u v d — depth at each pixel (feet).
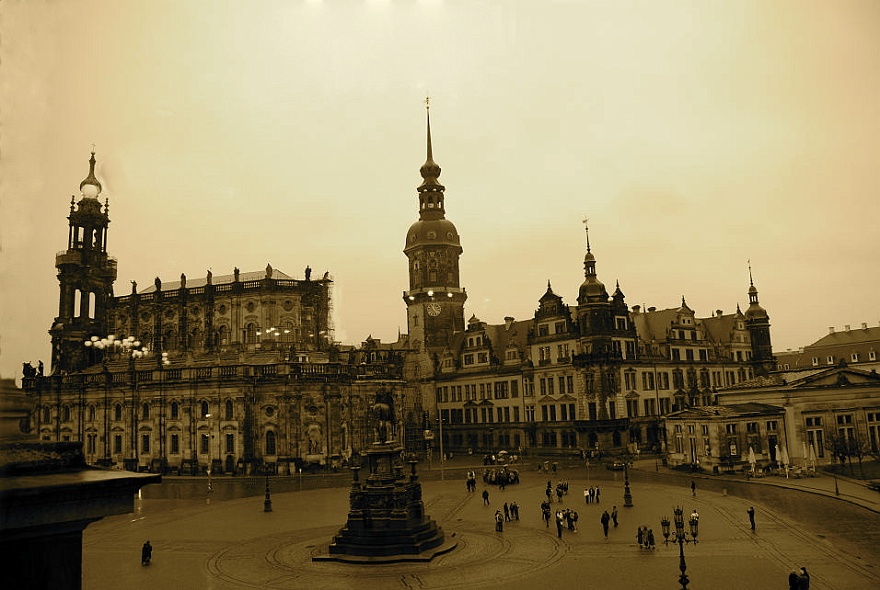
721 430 289.94
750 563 137.49
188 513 225.76
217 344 389.80
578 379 376.89
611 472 304.50
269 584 132.98
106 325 347.77
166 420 351.05
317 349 392.27
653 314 432.66
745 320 442.09
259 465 334.85
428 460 380.58
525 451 398.83
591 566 139.33
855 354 368.48
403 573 138.72
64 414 367.04
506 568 140.05
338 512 219.20
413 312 477.36
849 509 195.52
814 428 298.76
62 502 22.24
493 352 433.48
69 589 22.74
